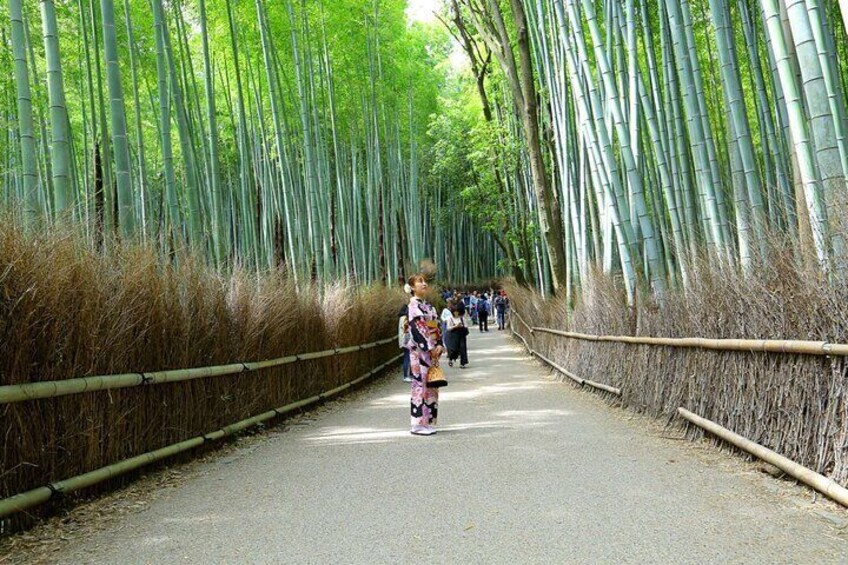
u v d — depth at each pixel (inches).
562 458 175.9
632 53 286.7
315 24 617.0
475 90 920.3
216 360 215.9
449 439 212.4
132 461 162.2
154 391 178.4
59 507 139.9
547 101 571.5
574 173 451.5
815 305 135.8
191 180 338.3
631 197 308.3
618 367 273.7
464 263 1550.2
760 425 157.1
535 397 313.3
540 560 103.7
